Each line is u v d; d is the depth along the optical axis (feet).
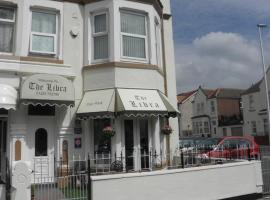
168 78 50.96
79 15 44.75
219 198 35.24
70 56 43.37
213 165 35.81
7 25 40.73
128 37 44.62
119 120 41.93
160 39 50.19
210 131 182.39
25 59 39.91
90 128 42.91
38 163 40.29
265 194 39.14
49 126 41.65
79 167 37.60
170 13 53.11
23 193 27.25
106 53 43.96
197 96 197.26
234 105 181.68
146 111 40.65
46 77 38.47
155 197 31.50
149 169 40.24
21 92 36.96
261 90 143.95
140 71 44.04
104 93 42.11
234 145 59.62
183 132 206.18
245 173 37.70
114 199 29.68
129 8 44.62
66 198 30.71
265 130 141.38
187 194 33.24
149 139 44.45
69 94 39.17
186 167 35.19
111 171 37.58
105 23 44.50
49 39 42.60
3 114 39.37
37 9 42.47
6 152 39.19
